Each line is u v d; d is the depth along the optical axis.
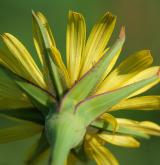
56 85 0.23
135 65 0.23
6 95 0.23
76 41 0.23
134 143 0.23
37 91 0.22
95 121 0.23
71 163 0.23
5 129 0.23
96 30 0.23
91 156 0.23
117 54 0.23
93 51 0.23
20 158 0.35
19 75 0.23
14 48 0.23
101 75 0.23
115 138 0.23
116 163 0.23
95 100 0.22
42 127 0.23
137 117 0.35
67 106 0.22
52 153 0.22
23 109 0.23
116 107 0.23
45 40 0.23
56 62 0.23
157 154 0.36
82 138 0.22
